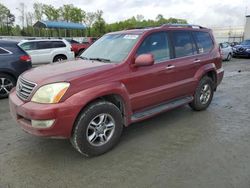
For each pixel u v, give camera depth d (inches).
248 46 837.8
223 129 194.1
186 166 141.5
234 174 133.0
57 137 140.3
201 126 200.1
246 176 131.3
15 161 148.0
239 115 226.7
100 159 150.3
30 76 152.2
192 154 154.9
